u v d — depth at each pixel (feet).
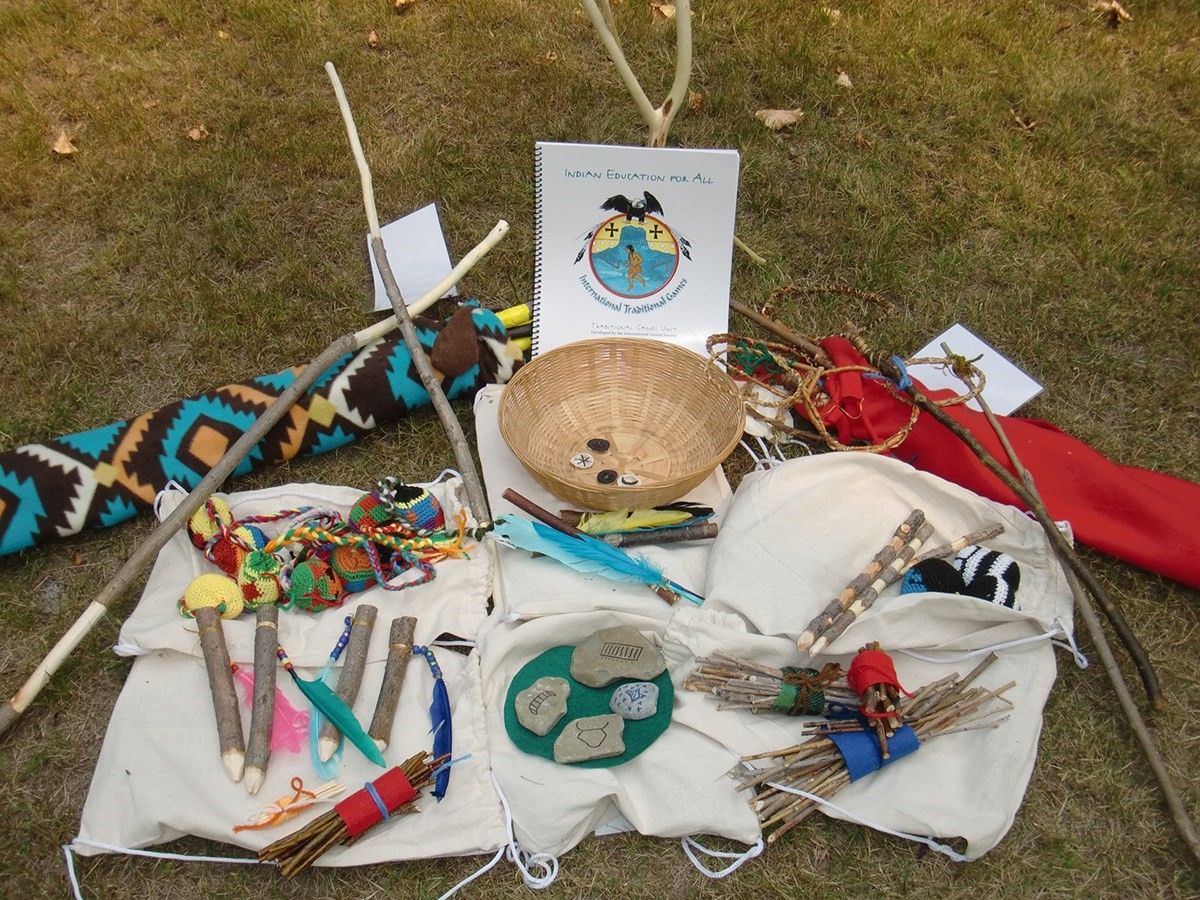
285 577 7.41
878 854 6.49
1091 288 10.65
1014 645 7.29
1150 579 8.14
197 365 9.66
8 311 10.03
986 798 6.51
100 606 7.11
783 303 10.46
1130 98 13.03
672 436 8.91
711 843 6.52
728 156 8.98
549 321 9.68
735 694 6.88
